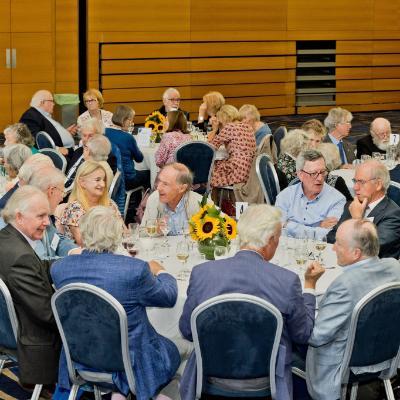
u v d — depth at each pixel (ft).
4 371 17.47
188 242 17.37
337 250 13.58
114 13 52.75
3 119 50.37
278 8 58.13
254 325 12.48
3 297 13.84
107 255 13.21
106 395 15.85
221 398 13.17
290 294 12.75
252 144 29.73
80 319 13.03
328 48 60.34
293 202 20.12
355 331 13.05
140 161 29.76
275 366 12.82
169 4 54.39
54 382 14.40
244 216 13.21
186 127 29.76
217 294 12.71
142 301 13.19
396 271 13.55
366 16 60.95
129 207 30.96
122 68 53.62
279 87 59.31
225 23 56.54
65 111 47.98
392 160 27.96
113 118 30.94
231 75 57.36
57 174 17.21
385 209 17.83
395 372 13.96
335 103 61.36
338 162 22.61
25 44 50.16
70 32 51.08
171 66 55.21
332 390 13.34
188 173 18.75
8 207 14.32
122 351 12.98
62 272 13.26
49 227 16.49
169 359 13.69
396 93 63.00
